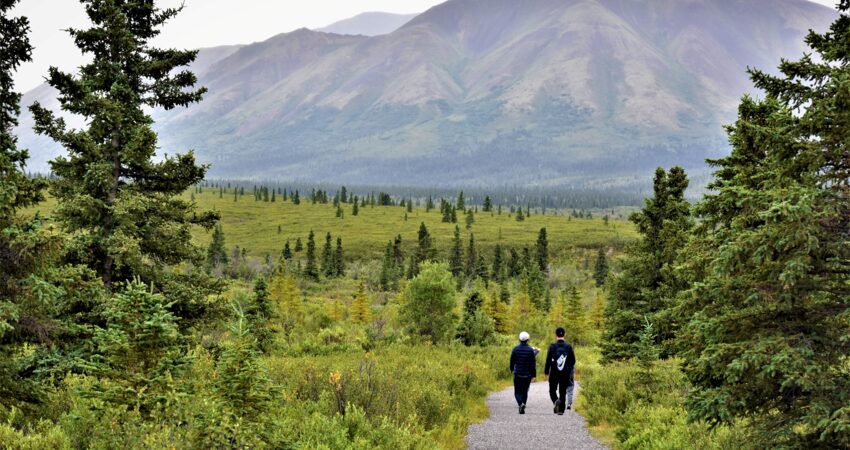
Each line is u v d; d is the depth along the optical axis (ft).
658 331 64.34
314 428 26.17
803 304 21.97
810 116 21.26
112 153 45.52
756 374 21.77
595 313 197.16
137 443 17.67
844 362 21.29
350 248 561.02
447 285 94.73
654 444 31.12
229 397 20.07
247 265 375.25
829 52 22.72
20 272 23.47
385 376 41.06
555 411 45.39
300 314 142.10
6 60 39.09
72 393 26.78
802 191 20.42
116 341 19.35
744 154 34.35
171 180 47.65
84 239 40.93
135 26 49.75
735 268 22.88
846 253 20.90
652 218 75.61
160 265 47.47
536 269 355.56
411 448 28.91
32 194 25.23
